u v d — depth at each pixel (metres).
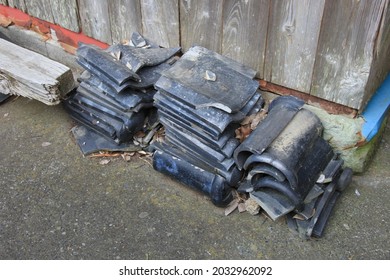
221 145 2.22
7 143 2.73
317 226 2.16
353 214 2.26
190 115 2.27
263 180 2.16
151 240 2.17
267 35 2.32
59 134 2.78
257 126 2.25
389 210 2.27
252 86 2.38
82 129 2.76
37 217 2.30
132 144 2.63
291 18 2.20
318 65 2.23
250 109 2.38
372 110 2.35
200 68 2.43
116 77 2.37
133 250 2.13
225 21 2.42
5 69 2.72
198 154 2.33
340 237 2.16
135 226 2.24
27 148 2.69
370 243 2.13
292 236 2.17
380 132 2.52
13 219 2.29
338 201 2.33
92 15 2.95
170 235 2.19
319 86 2.29
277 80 2.42
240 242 2.16
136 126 2.55
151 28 2.74
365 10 1.99
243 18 2.35
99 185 2.45
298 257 2.09
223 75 2.40
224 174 2.25
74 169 2.55
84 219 2.28
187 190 2.41
